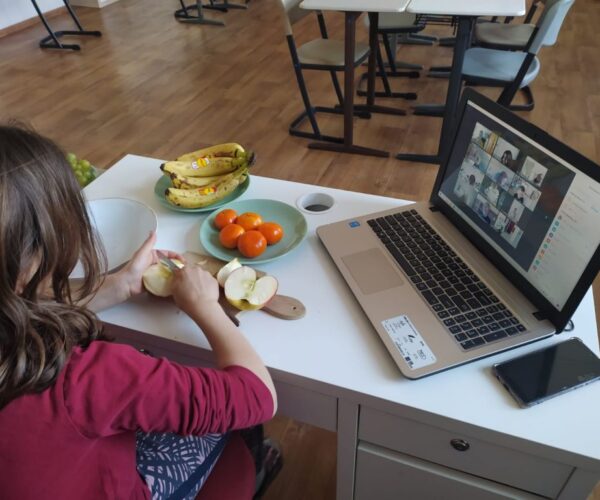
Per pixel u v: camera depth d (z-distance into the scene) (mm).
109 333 855
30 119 3092
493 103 840
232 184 1098
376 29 2775
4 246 485
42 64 3820
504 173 821
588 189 669
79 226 577
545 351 743
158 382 571
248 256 941
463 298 814
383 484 911
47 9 4645
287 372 750
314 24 4395
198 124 2988
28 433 509
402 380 728
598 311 1753
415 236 957
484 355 731
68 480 527
